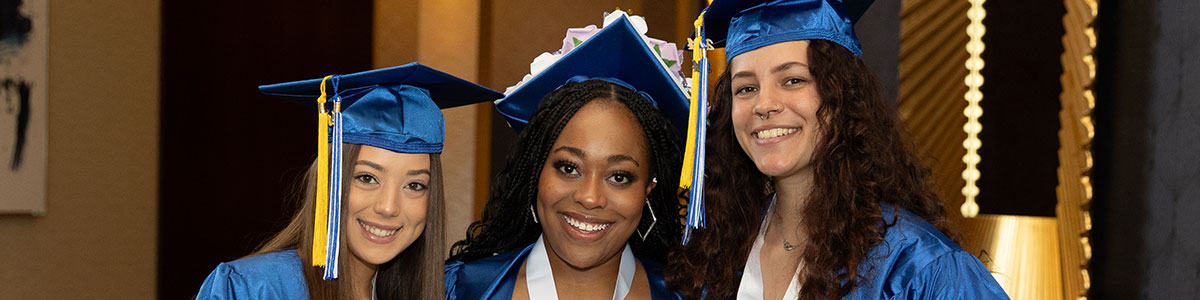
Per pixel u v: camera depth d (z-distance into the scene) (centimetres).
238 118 514
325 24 509
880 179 157
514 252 192
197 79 505
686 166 172
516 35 481
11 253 385
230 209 513
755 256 175
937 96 303
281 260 165
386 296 181
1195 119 251
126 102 448
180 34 498
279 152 518
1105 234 271
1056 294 237
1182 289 253
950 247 149
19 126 380
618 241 172
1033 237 245
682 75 197
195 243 504
